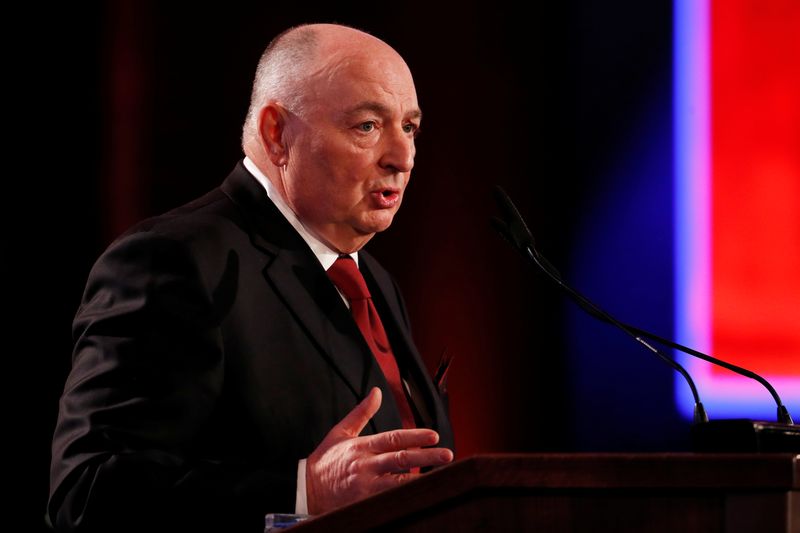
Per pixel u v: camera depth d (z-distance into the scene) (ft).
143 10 37.96
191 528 16.94
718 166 41.39
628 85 41.81
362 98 22.15
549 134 42.06
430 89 41.57
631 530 11.60
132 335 19.13
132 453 17.57
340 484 15.07
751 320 40.98
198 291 19.62
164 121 37.99
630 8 41.91
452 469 11.78
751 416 40.63
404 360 24.00
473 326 41.60
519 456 11.74
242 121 38.63
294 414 20.08
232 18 38.88
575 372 41.78
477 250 41.70
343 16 40.40
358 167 22.18
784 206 41.19
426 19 41.45
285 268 21.45
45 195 36.42
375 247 41.45
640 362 41.27
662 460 11.51
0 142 36.06
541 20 42.09
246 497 16.69
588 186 41.83
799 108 41.34
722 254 41.19
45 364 35.76
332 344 21.09
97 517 16.93
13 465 35.06
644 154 41.63
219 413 19.65
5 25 36.19
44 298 36.04
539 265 20.27
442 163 41.68
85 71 37.11
